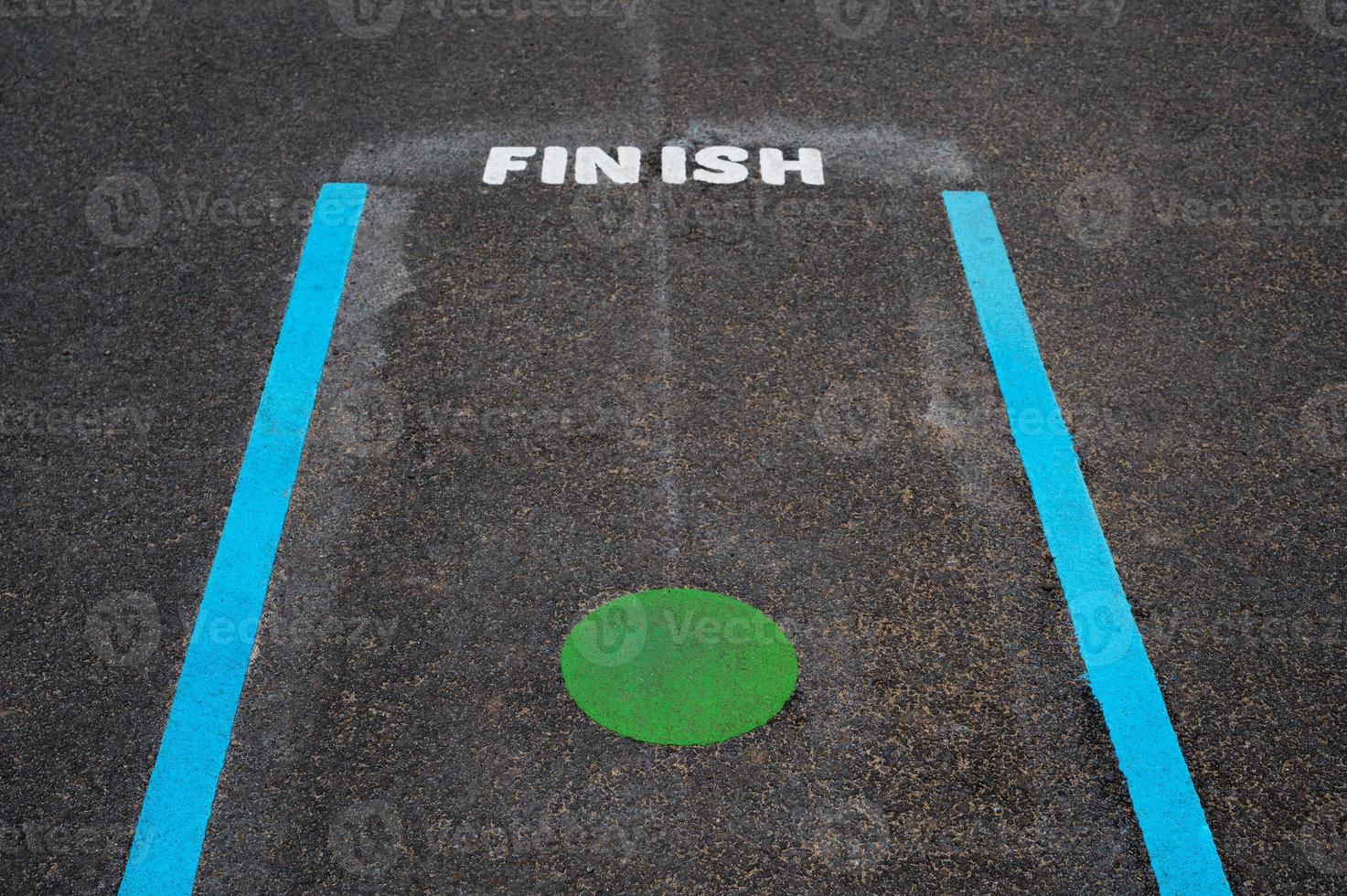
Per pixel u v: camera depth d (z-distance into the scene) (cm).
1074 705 347
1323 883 308
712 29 665
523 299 488
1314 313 484
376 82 622
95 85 620
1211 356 464
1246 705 347
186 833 318
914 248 514
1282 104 606
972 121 593
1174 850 314
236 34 661
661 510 404
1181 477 416
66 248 514
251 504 406
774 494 409
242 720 344
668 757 334
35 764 333
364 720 343
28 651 361
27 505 405
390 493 410
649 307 484
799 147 575
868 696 349
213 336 471
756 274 500
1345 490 412
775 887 306
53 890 307
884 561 387
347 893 306
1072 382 453
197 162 565
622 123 591
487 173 557
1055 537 396
